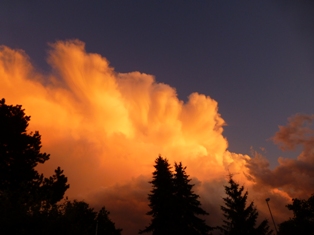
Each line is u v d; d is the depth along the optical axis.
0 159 25.45
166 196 36.28
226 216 32.03
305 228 23.77
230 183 33.53
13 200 11.24
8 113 28.16
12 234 9.48
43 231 9.88
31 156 27.86
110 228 53.03
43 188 27.61
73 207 11.98
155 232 35.00
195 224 34.88
